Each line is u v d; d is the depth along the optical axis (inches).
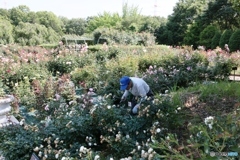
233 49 655.8
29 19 1904.5
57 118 162.6
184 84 314.3
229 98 189.9
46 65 422.9
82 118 155.6
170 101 175.2
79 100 231.0
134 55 479.8
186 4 1300.4
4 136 146.6
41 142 140.4
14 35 1369.3
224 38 722.8
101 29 1101.1
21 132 147.7
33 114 240.8
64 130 147.2
